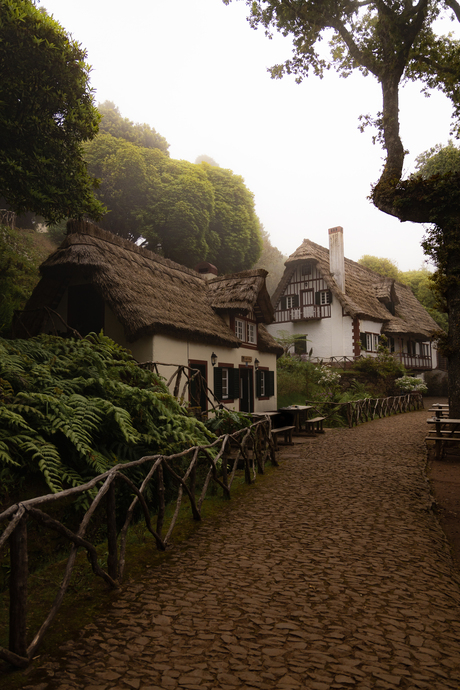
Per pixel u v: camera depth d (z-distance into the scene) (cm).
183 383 1150
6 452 407
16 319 1002
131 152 2533
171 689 220
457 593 341
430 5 1155
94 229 1165
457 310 1032
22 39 734
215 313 1447
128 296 1030
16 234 2014
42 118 815
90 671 235
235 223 3102
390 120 1109
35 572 366
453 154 1842
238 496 632
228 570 373
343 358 2717
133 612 300
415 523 504
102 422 556
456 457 947
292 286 3050
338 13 1131
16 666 235
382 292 3155
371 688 222
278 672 235
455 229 1002
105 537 470
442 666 244
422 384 2489
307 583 348
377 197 1103
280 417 1577
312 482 711
